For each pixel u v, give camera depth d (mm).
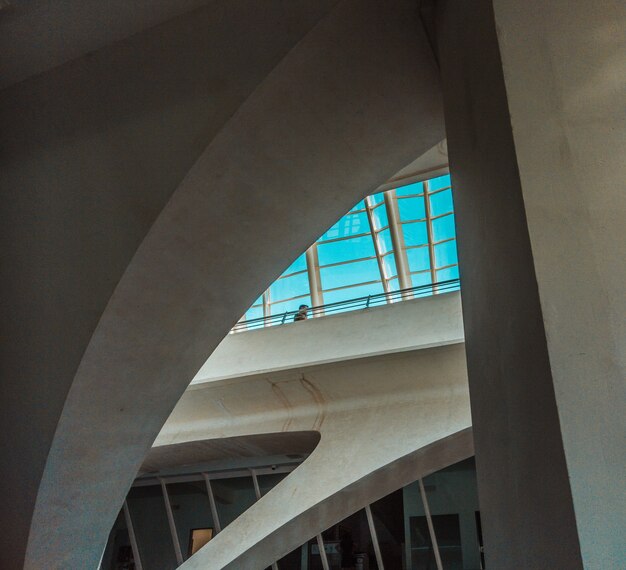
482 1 3312
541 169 2506
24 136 6887
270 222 7289
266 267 7941
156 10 6145
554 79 2725
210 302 7711
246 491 19156
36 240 6719
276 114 6066
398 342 14328
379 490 14633
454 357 14008
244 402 16094
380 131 6836
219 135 5949
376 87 6258
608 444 1920
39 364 6824
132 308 6828
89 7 5973
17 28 6168
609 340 2104
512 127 2637
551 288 2238
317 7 5504
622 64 2684
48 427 6883
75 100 6699
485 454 3510
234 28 5988
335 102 6246
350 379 14992
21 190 6809
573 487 1863
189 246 6785
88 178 6508
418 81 6305
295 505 13852
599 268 2252
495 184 3014
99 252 6477
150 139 6258
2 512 7277
